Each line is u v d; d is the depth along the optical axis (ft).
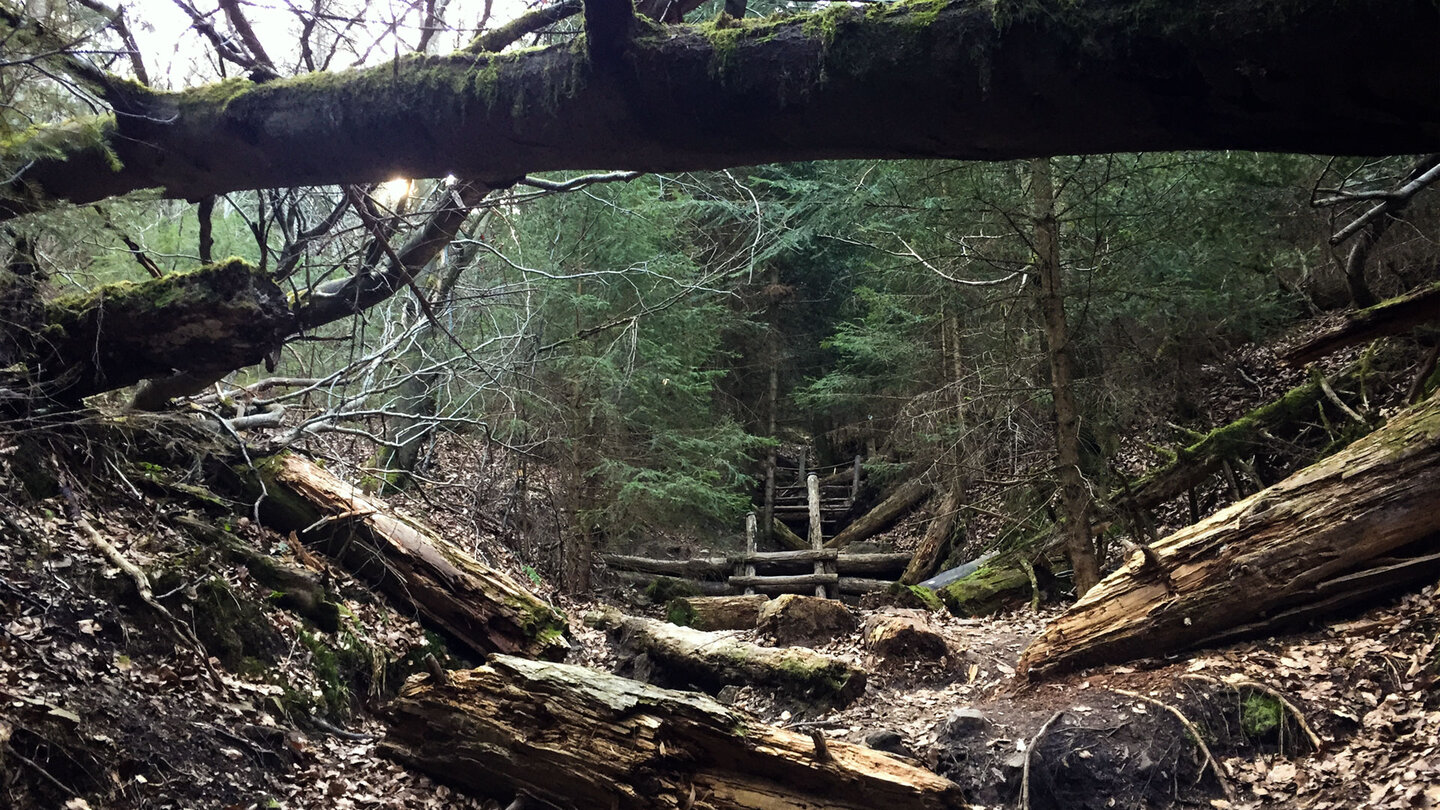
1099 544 36.09
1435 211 36.06
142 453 27.53
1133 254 31.65
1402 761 17.90
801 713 26.81
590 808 19.26
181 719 17.97
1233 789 19.48
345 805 18.38
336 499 29.09
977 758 22.08
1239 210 31.01
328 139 13.05
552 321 41.73
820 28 10.19
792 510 60.34
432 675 21.16
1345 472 23.56
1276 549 23.41
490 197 23.63
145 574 20.99
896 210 32.94
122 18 13.89
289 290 28.84
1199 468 35.12
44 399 22.45
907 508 54.70
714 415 55.62
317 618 24.91
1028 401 35.68
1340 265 36.04
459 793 20.52
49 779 14.28
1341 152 9.01
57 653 17.20
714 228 54.08
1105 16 8.81
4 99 12.70
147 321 20.65
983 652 29.63
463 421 33.50
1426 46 7.63
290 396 32.24
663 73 10.78
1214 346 40.73
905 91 9.88
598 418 42.96
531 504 43.01
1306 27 7.98
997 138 10.07
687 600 38.22
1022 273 30.19
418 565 28.53
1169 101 9.00
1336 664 21.42
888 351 47.42
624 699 19.57
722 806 18.86
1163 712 21.47
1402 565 22.62
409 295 37.68
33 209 13.83
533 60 11.71
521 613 28.58
